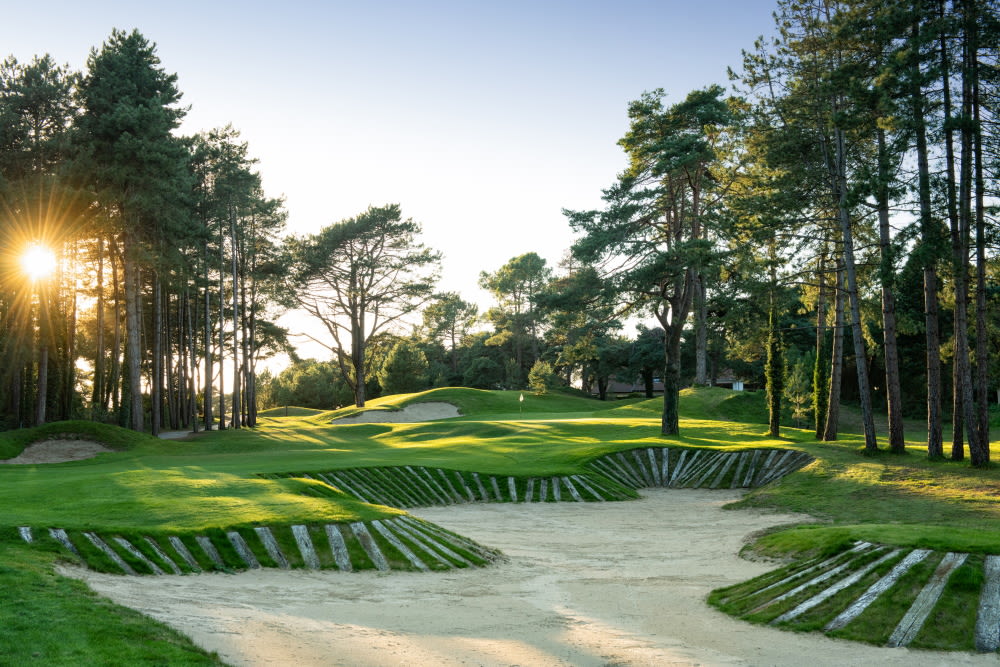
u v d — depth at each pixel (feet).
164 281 162.40
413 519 63.26
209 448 148.25
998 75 83.66
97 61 146.72
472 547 60.23
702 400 205.77
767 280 113.09
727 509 88.94
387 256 241.35
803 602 40.65
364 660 29.09
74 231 144.66
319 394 383.65
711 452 115.55
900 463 90.94
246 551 49.70
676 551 64.44
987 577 39.60
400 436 169.78
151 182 141.79
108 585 38.42
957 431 89.10
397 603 41.57
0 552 40.40
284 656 28.66
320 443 159.33
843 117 89.86
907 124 83.10
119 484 68.59
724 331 153.17
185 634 29.71
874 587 40.63
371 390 373.20
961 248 84.84
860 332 102.32
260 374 435.94
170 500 60.44
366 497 88.69
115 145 139.74
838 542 48.39
